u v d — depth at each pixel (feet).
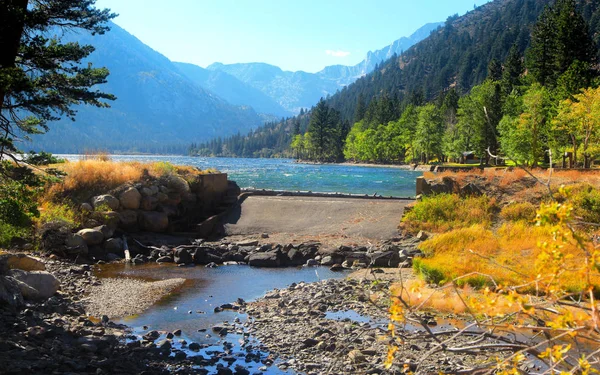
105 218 72.18
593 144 154.40
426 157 336.90
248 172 270.87
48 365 26.05
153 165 90.33
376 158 428.97
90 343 31.53
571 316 10.88
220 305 44.68
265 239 76.38
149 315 41.19
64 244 62.69
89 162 83.82
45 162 43.75
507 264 51.75
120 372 27.04
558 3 314.55
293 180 199.00
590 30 522.06
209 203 91.61
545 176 84.17
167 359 30.40
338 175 238.27
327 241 73.72
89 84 41.06
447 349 13.74
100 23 42.19
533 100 173.99
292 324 38.65
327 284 52.11
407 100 564.30
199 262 66.03
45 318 36.42
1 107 35.99
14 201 50.98
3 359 25.93
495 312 12.69
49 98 39.37
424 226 76.69
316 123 522.06
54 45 40.70
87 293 47.19
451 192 84.12
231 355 31.73
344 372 28.63
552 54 263.49
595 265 10.58
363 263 64.59
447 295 42.73
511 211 75.56
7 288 38.32
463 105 294.87
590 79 215.51
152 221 77.30
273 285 53.62
